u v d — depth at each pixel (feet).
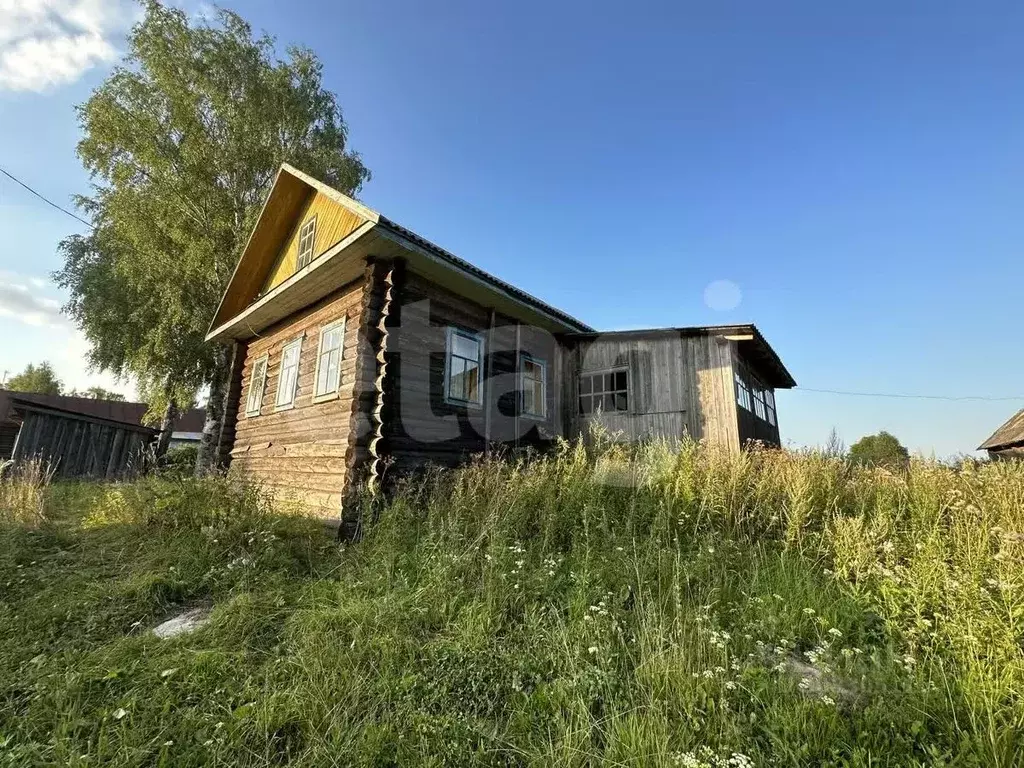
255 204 56.29
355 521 21.40
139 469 51.88
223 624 12.37
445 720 8.73
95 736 8.54
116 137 52.01
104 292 58.80
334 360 27.53
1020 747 7.40
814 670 9.87
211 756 7.95
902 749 7.68
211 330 41.63
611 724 8.32
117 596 14.24
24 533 20.43
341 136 65.05
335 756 7.82
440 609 12.66
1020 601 9.73
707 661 9.81
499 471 22.48
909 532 14.87
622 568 14.19
